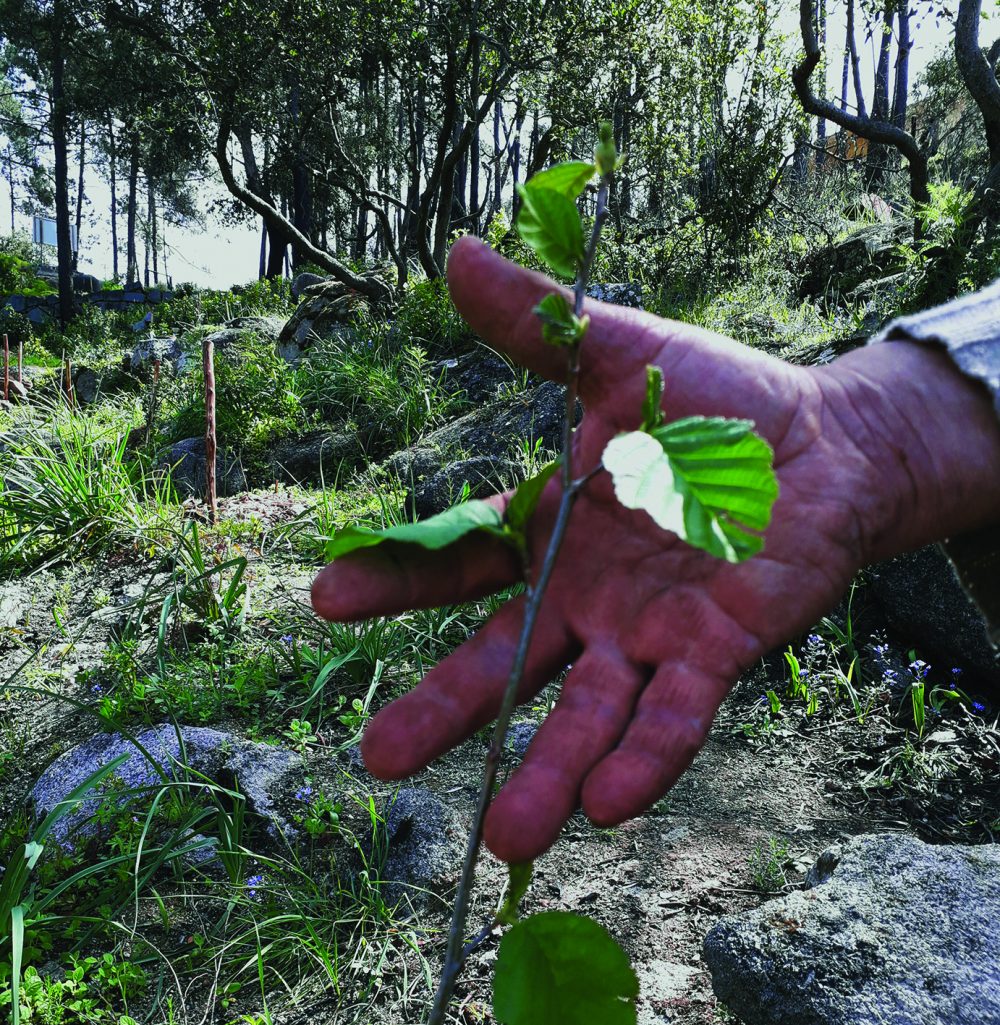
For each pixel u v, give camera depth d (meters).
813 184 13.04
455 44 9.91
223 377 7.54
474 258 0.86
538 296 0.86
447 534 0.64
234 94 11.13
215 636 3.58
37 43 24.14
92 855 2.47
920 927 1.62
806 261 9.96
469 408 6.82
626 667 0.88
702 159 10.19
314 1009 1.96
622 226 9.62
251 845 2.46
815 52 8.49
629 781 0.81
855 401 0.95
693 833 2.43
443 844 2.37
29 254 40.31
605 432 0.93
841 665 3.20
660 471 0.53
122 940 2.18
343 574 0.82
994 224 5.75
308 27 10.79
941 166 14.12
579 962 0.67
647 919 2.11
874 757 2.74
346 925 2.18
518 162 21.38
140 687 3.08
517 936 0.68
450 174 10.69
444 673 0.88
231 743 2.77
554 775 0.83
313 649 3.45
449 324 7.92
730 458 0.53
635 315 0.92
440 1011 0.66
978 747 2.74
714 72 9.91
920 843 1.87
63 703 3.35
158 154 24.98
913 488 0.94
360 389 7.16
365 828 2.46
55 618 3.97
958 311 1.00
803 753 2.80
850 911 1.68
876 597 3.42
